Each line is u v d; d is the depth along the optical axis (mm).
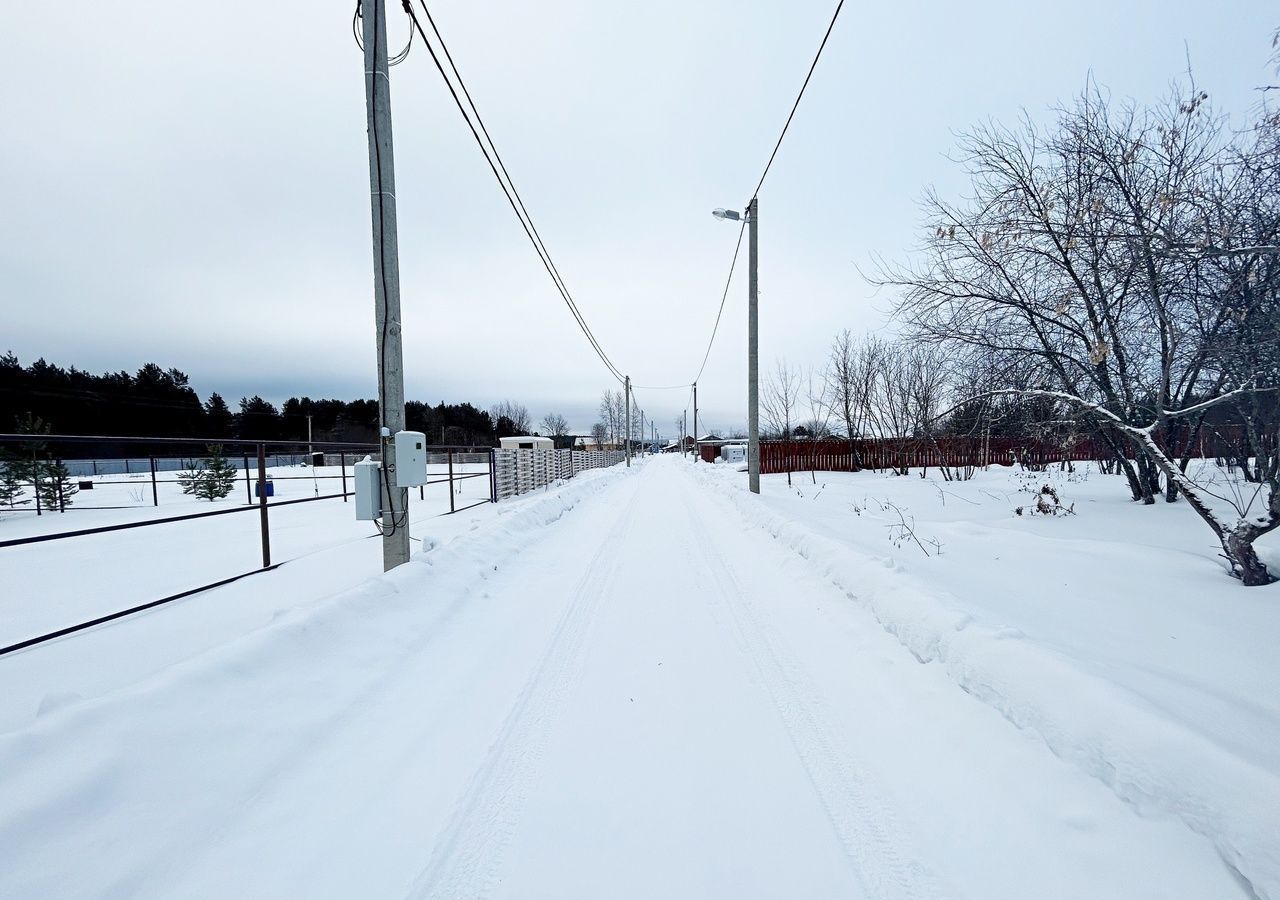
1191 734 1796
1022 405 7215
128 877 1621
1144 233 4926
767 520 7465
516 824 1977
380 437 4785
